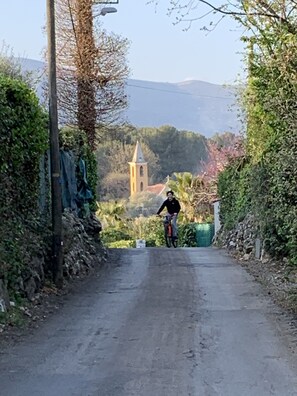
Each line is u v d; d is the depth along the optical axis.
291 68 12.66
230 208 26.67
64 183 18.83
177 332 10.04
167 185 49.19
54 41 14.30
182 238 37.69
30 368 8.03
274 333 9.89
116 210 48.78
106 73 26.50
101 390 7.11
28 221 13.48
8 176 11.93
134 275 16.91
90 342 9.42
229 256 21.31
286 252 17.64
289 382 7.39
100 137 27.55
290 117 11.98
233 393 6.97
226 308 12.03
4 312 10.38
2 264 10.85
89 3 25.98
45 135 13.99
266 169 17.53
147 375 7.69
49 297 13.12
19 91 12.16
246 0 12.89
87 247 19.14
